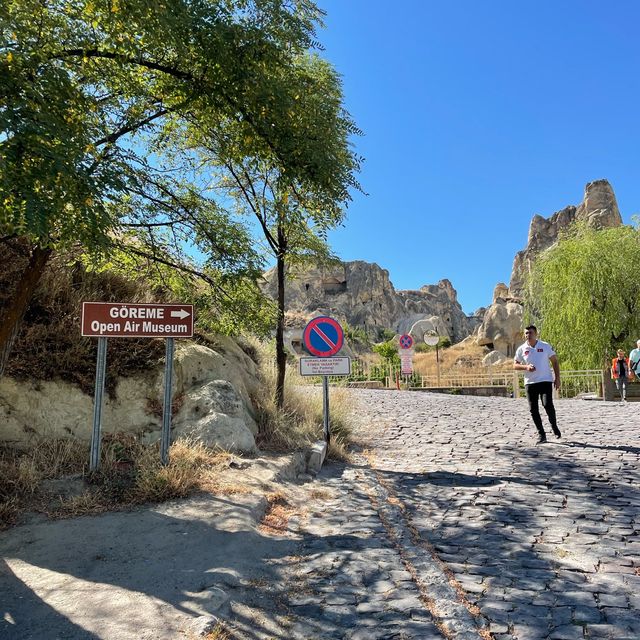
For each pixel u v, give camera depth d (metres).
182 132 7.40
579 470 7.40
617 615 3.40
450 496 6.36
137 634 3.09
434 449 9.33
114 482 5.75
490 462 8.12
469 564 4.30
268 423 8.43
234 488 5.84
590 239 27.20
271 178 8.87
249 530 4.84
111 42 5.14
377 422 12.24
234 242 7.06
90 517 5.02
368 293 132.38
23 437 6.58
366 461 8.50
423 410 14.23
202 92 5.88
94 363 7.41
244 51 5.67
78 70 5.23
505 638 3.16
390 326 134.12
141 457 6.26
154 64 5.85
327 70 8.40
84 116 4.61
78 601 3.50
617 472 7.24
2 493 5.29
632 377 19.77
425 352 73.50
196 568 4.03
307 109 6.21
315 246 9.58
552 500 6.07
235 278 7.09
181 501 5.46
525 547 4.64
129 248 6.83
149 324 6.41
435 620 3.33
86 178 4.04
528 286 29.47
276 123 5.99
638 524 5.20
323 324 9.12
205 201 7.25
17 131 3.61
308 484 6.88
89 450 6.46
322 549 4.55
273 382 10.28
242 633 3.19
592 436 10.00
